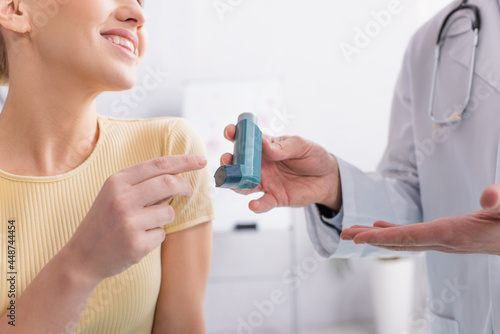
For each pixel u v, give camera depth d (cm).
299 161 73
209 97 281
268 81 282
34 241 62
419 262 272
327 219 83
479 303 78
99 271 47
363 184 83
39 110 63
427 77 96
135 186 46
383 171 104
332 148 287
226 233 312
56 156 68
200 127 278
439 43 92
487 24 83
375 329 275
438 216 88
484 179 77
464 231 45
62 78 60
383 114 288
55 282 47
